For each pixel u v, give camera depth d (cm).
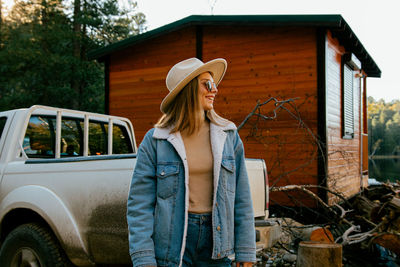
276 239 315
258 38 735
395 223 478
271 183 696
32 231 309
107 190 282
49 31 1844
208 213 174
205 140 182
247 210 184
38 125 383
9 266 319
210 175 177
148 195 175
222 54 767
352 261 538
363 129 1148
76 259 293
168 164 175
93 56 910
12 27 2036
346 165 845
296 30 702
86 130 409
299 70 695
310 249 355
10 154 353
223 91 759
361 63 1020
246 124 730
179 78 186
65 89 1714
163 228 169
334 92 759
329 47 724
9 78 1855
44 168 322
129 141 493
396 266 518
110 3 1986
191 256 172
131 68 889
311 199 655
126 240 271
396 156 9706
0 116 386
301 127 629
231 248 176
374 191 638
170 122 184
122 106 898
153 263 162
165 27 798
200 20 753
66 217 295
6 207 328
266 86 722
